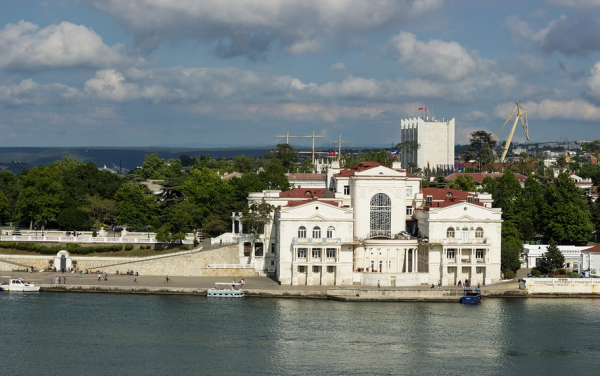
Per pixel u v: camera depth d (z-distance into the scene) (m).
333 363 157.88
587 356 165.50
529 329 185.50
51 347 166.50
